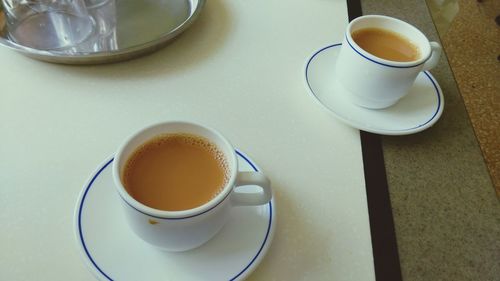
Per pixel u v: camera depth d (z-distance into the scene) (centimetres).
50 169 44
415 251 42
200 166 36
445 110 59
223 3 73
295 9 73
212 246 38
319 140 52
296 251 40
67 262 37
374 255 41
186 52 62
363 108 55
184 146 37
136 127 50
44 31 62
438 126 56
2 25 62
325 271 39
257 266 38
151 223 31
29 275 36
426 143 54
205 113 53
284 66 62
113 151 47
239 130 51
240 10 72
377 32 57
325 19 72
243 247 38
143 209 30
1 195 41
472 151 54
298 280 38
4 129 48
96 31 64
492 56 111
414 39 56
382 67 49
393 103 55
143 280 35
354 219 44
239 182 33
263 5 73
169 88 56
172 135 37
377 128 51
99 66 58
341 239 42
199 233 33
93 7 68
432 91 59
